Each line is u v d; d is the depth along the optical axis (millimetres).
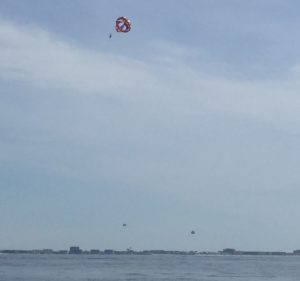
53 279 116375
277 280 119875
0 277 121812
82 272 145125
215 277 127875
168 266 198000
